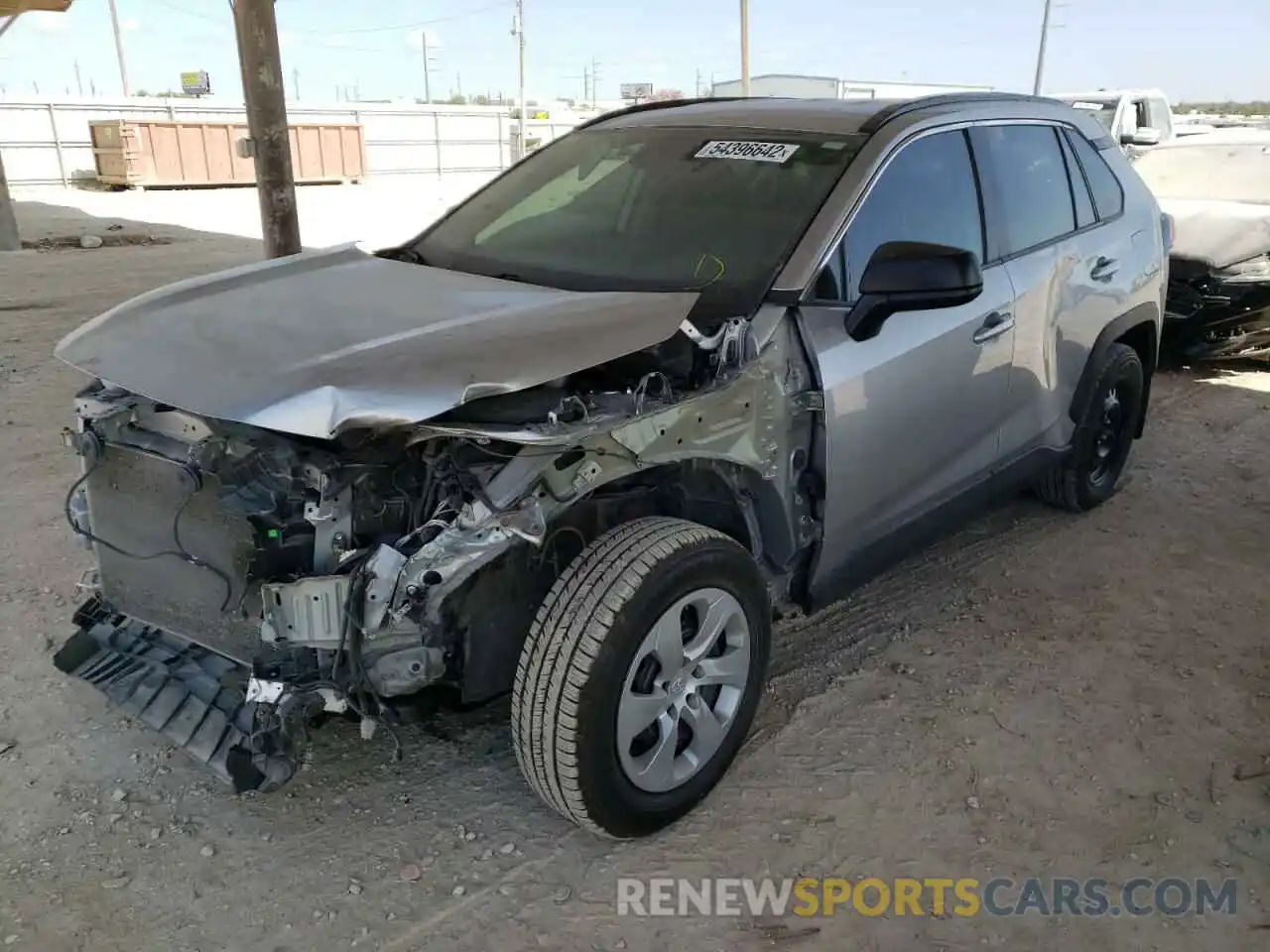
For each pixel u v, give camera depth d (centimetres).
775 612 329
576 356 254
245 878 259
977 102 395
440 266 368
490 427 237
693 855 271
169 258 1420
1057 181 429
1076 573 436
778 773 304
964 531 479
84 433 277
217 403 235
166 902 250
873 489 330
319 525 237
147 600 279
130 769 299
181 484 257
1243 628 392
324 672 242
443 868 265
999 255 383
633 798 264
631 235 347
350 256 365
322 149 3030
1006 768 308
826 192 329
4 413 626
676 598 260
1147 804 293
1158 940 246
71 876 258
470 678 261
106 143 2641
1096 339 446
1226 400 696
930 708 336
